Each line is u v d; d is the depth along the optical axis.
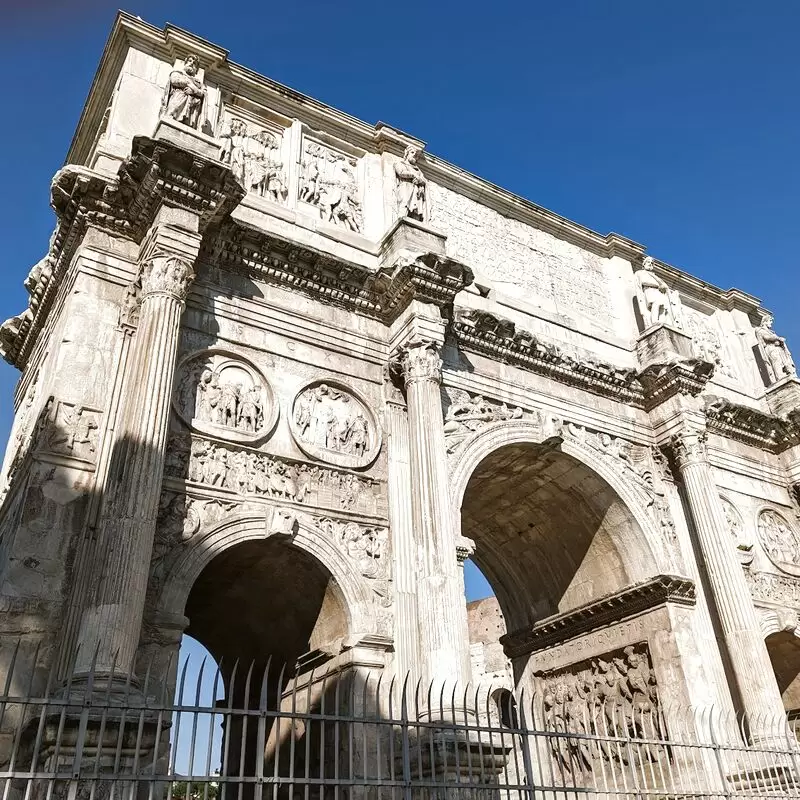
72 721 10.36
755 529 24.47
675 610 20.58
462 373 20.22
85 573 12.64
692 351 24.22
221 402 15.90
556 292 24.52
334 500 16.36
